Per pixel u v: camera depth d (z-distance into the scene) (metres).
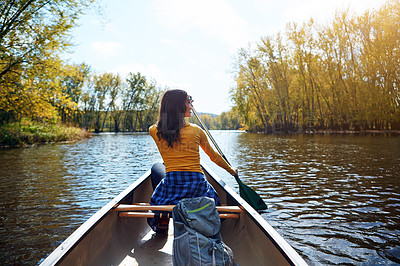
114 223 1.86
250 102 35.78
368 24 25.98
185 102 1.95
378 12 25.42
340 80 29.92
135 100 52.22
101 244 1.63
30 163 8.65
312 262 2.50
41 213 3.80
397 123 27.86
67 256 1.23
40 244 2.86
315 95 33.47
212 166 8.15
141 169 7.57
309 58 30.84
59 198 4.55
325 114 34.12
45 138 18.56
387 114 27.34
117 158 10.19
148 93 52.97
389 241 2.90
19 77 12.53
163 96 1.97
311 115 33.62
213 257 1.34
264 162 8.39
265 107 35.59
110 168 7.74
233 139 21.62
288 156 9.77
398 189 4.94
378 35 25.48
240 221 1.93
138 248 2.01
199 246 1.38
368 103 27.59
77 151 12.84
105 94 47.88
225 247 1.44
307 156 9.67
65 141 20.86
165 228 2.15
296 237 3.01
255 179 5.95
